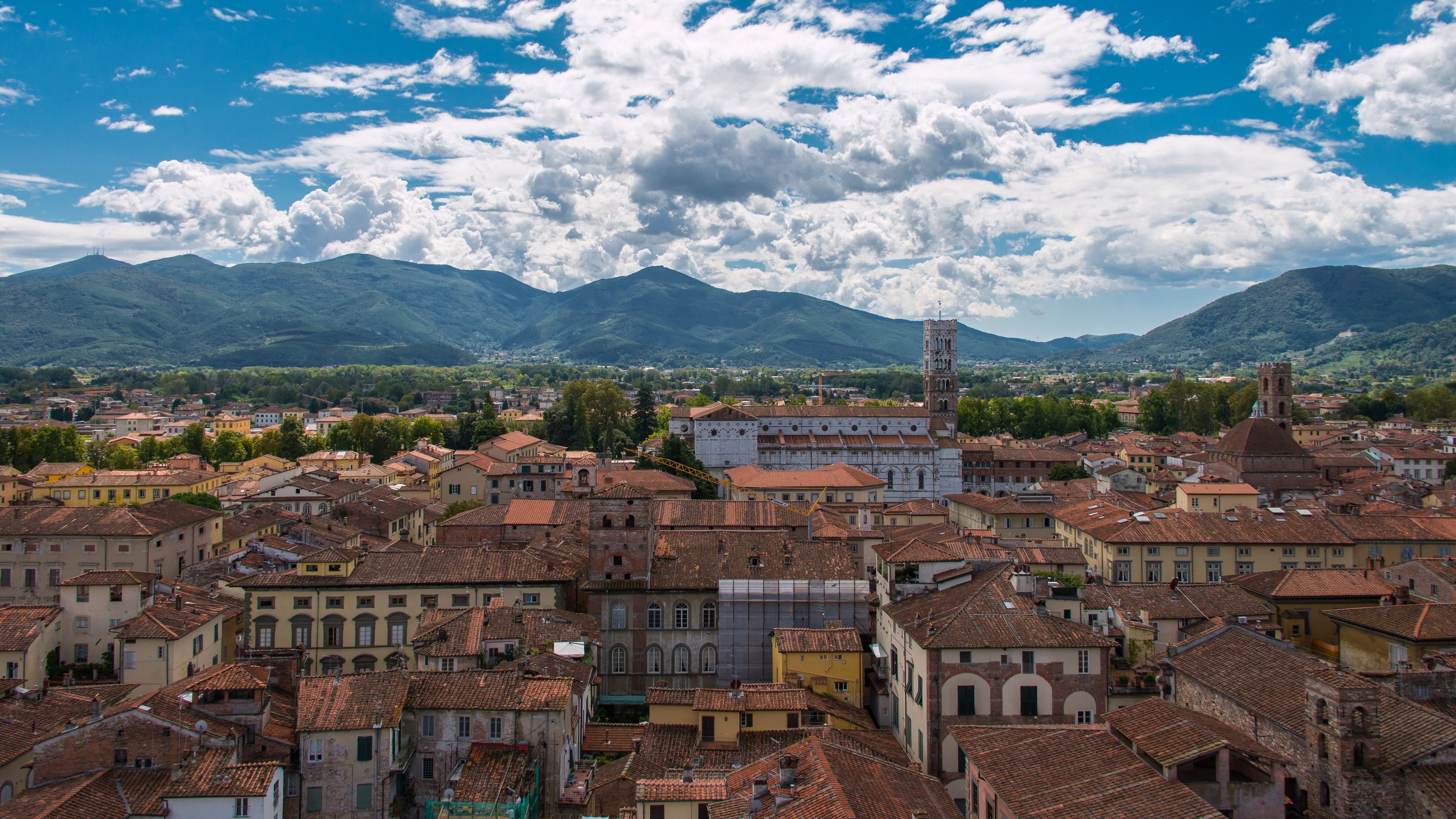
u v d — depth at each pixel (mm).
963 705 78000
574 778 76562
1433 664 71500
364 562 115250
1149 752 54531
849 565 110812
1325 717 57500
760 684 87312
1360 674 67375
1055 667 78562
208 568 133250
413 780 75250
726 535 118562
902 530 138750
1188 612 91812
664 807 61969
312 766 71625
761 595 107625
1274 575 109125
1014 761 59125
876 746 78250
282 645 111062
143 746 68188
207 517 153000
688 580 111125
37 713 78062
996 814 57094
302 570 113062
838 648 93312
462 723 75500
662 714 82938
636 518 110875
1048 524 168750
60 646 105875
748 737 79188
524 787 71062
